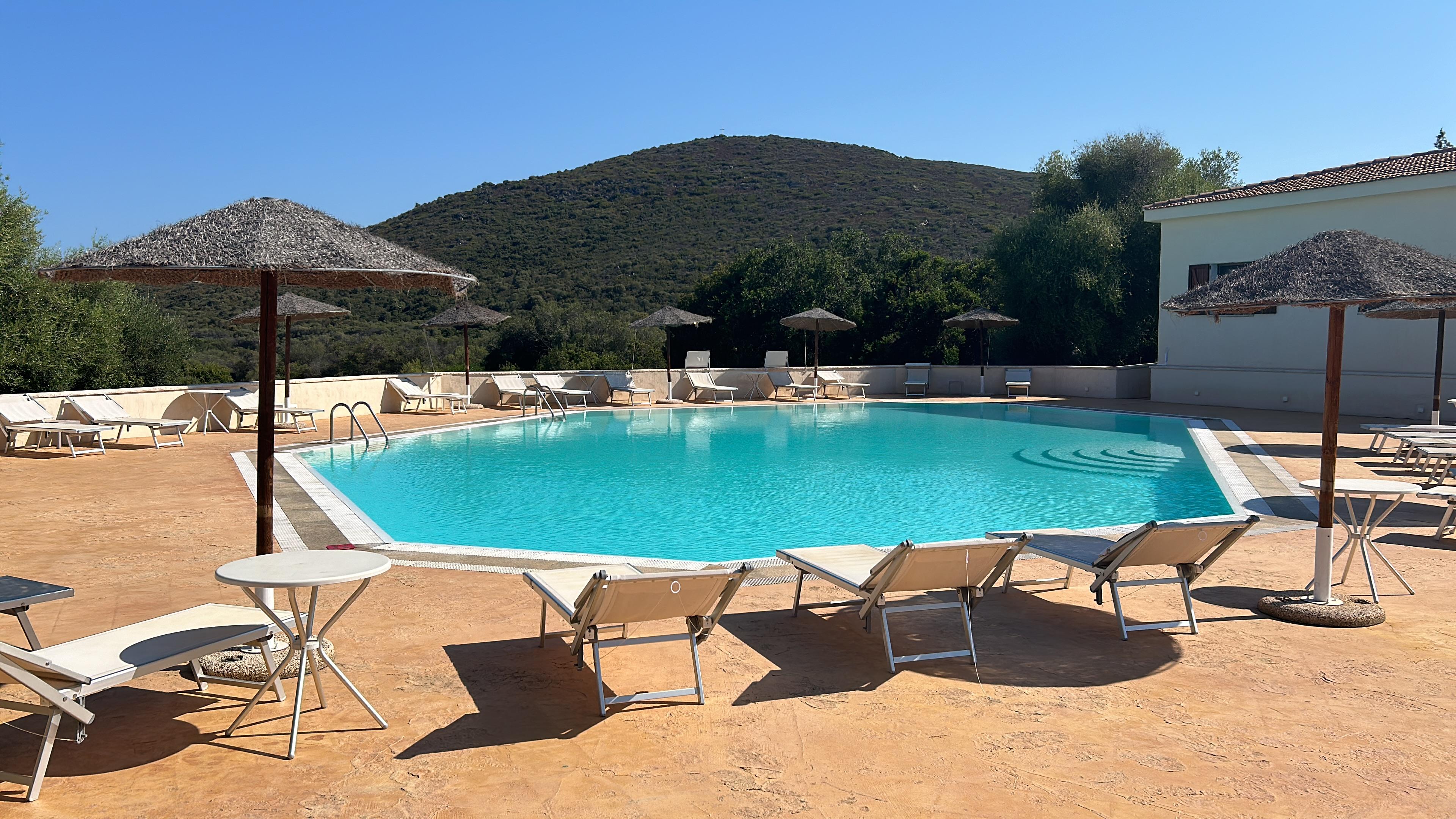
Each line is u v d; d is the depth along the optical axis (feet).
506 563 21.03
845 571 16.10
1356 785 10.39
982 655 15.05
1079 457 43.32
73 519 25.99
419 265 14.29
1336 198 59.41
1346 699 13.09
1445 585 19.22
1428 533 24.31
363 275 15.35
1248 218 64.90
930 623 16.81
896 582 14.33
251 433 50.06
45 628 15.83
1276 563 21.22
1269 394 63.98
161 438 46.85
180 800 9.95
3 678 9.77
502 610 17.28
